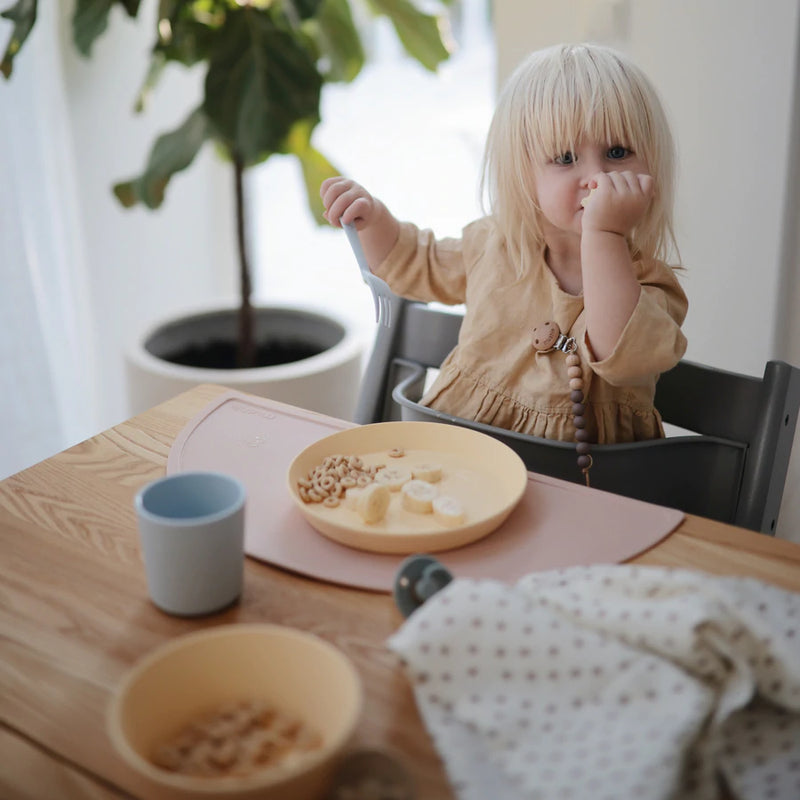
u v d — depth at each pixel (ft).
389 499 2.50
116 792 1.70
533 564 2.34
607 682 1.80
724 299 5.19
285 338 7.01
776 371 3.12
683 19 4.73
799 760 1.70
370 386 3.87
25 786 1.72
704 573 2.21
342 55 6.45
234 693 1.84
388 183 8.67
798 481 5.08
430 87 8.26
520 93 3.19
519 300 3.47
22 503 2.68
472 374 3.52
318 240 9.48
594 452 3.06
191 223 8.32
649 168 3.18
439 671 1.84
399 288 3.88
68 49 6.65
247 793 1.47
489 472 2.79
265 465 2.88
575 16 5.02
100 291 7.41
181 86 7.82
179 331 6.88
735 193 4.94
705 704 1.70
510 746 1.71
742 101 4.75
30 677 1.98
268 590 2.28
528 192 3.29
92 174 7.12
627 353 2.91
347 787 1.57
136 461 2.92
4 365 6.01
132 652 2.06
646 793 1.54
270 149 5.56
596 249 2.94
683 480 3.23
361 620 2.16
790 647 1.77
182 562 2.09
